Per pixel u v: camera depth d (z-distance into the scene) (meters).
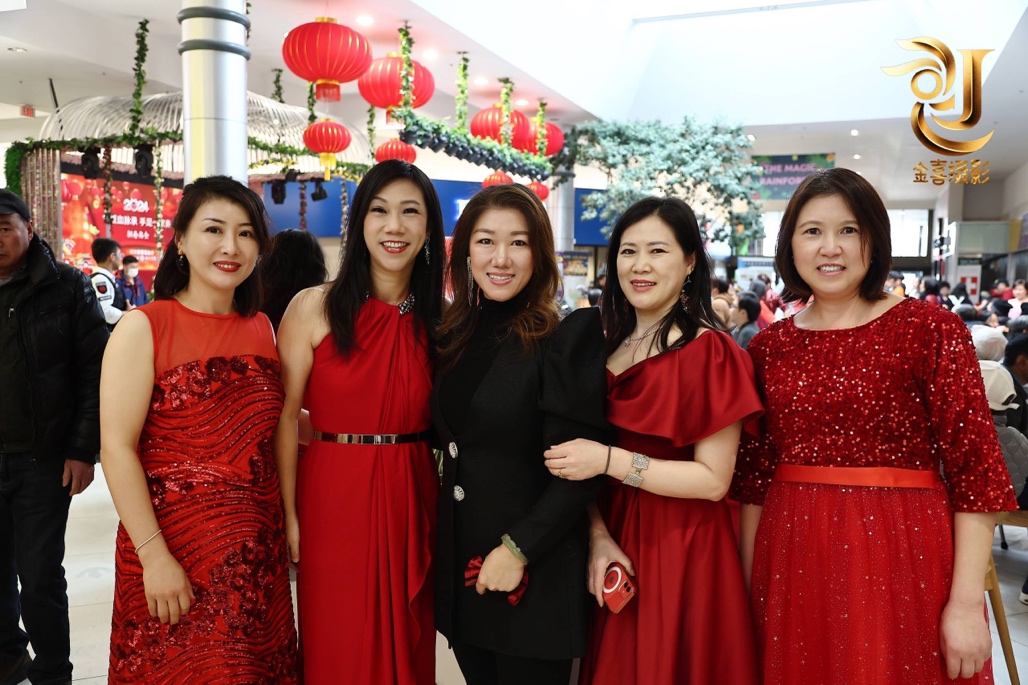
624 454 1.46
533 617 1.52
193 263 1.57
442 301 1.85
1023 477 3.00
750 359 1.54
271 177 11.02
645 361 1.54
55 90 8.95
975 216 16.61
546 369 1.52
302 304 1.76
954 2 7.95
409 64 6.62
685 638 1.47
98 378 2.32
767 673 1.48
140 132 7.01
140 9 7.51
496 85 9.09
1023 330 3.96
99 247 5.11
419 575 1.70
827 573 1.42
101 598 3.12
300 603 1.74
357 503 1.68
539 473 1.56
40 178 8.12
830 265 1.46
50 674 2.28
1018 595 3.45
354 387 1.68
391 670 1.67
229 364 1.58
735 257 11.59
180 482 1.53
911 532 1.39
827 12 10.27
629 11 9.91
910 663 1.37
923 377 1.40
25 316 2.20
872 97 10.71
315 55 5.37
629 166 11.07
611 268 1.66
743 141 10.98
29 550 2.23
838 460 1.44
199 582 1.53
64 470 2.28
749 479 1.64
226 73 4.29
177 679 1.51
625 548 1.54
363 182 1.71
